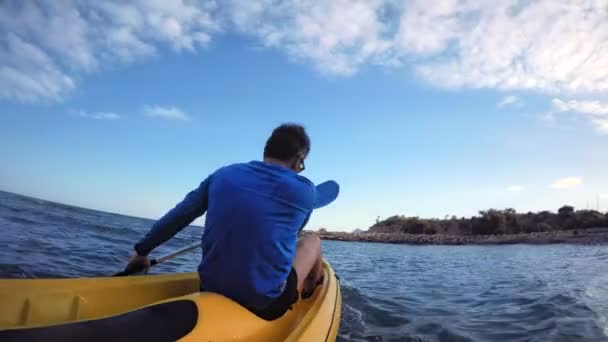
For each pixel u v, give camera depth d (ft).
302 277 7.82
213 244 6.25
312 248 8.45
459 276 31.65
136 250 7.46
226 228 6.15
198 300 5.71
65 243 27.22
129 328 4.79
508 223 176.55
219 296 6.01
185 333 5.04
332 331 8.39
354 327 13.83
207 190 6.84
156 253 31.50
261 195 6.29
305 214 6.79
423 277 30.78
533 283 25.99
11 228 29.94
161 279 9.09
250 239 6.10
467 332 13.58
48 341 4.25
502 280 28.53
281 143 7.11
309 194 6.81
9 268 16.40
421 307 17.81
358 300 18.43
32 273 16.28
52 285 7.52
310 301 9.55
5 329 4.36
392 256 65.05
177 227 7.06
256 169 6.56
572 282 26.53
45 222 42.52
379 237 165.27
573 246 104.42
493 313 16.56
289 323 7.73
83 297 7.76
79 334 4.48
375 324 14.40
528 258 58.49
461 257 64.13
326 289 10.27
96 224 55.77
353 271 34.09
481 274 33.27
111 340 4.50
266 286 6.21
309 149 7.54
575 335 13.01
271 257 6.20
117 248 29.40
